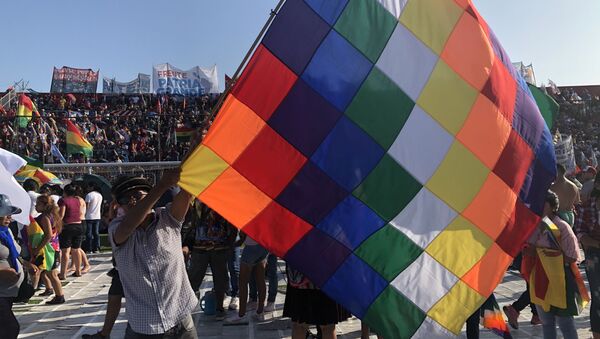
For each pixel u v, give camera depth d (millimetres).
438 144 4023
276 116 3699
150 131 30391
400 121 3961
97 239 14250
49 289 8797
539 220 4336
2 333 4199
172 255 3262
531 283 4855
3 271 4219
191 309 3312
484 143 4156
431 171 3986
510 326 6297
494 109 4223
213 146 3531
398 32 4055
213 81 44406
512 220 4188
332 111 3809
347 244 3727
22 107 23469
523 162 4332
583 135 31359
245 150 3604
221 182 3502
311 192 3697
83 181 15445
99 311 7598
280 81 3734
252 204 3576
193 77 44250
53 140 23469
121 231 3088
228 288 7586
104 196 16500
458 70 4160
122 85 43000
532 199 4340
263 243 3568
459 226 3992
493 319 4832
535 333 6020
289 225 3633
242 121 3625
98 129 29609
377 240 3785
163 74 43625
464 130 4113
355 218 3781
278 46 3756
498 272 4035
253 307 7289
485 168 4125
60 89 42031
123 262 3182
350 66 3891
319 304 4188
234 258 7355
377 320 3678
